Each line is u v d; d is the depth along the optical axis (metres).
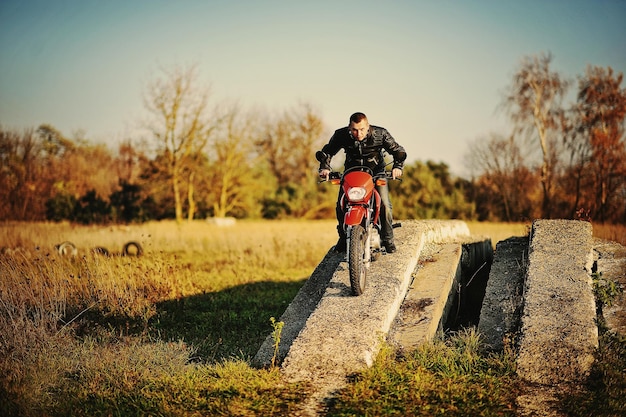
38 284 10.10
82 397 5.84
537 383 5.93
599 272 7.90
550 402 5.56
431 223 9.91
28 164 43.12
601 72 37.00
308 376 6.12
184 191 47.16
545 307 6.93
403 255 8.26
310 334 6.57
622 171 35.00
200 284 12.54
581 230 8.66
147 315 9.62
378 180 7.35
